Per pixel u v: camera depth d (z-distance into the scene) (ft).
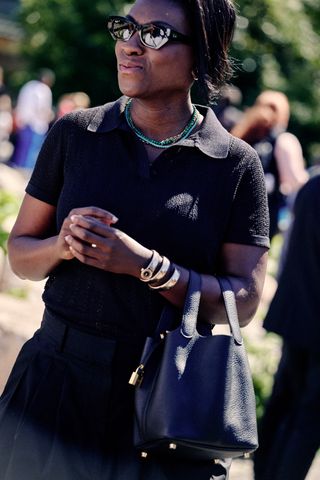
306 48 75.15
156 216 9.37
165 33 9.34
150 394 9.02
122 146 9.55
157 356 9.16
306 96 75.56
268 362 21.72
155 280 9.13
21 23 77.10
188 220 9.43
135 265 9.03
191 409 8.89
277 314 16.42
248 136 22.77
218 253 9.84
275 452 16.16
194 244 9.48
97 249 8.94
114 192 9.43
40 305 18.80
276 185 22.79
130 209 9.39
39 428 9.46
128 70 9.44
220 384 8.98
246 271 9.72
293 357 16.53
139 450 9.36
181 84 9.57
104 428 9.41
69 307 9.49
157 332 9.28
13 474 9.50
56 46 73.77
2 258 20.51
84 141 9.62
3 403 9.80
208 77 9.62
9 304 17.94
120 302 9.37
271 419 16.94
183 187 9.47
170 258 9.44
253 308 9.76
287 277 16.44
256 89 73.61
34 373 9.59
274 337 22.47
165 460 9.37
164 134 9.66
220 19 9.54
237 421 9.04
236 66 10.03
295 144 22.85
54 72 74.08
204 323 9.66
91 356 9.39
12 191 26.13
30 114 52.70
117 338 9.39
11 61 84.74
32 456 9.46
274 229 22.98
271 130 22.86
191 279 9.28
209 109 9.89
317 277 16.12
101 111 9.76
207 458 9.34
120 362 9.40
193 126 9.74
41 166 9.87
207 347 9.09
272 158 22.74
